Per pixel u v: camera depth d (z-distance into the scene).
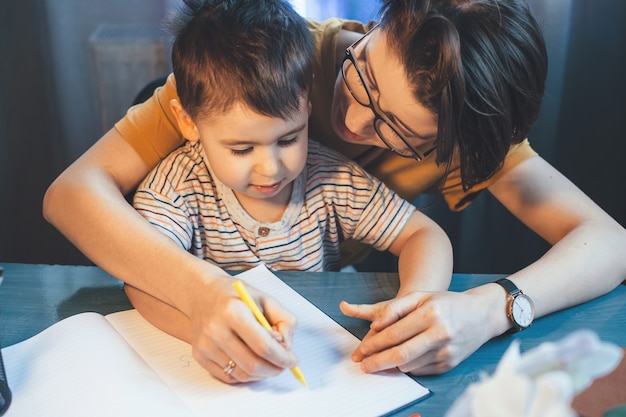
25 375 0.69
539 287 0.82
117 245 0.83
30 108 1.72
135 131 0.98
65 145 1.77
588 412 0.61
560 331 0.80
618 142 1.56
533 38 0.78
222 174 0.88
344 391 0.68
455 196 1.13
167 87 0.99
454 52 0.72
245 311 0.68
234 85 0.80
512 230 1.66
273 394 0.67
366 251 1.27
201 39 0.85
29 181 1.78
